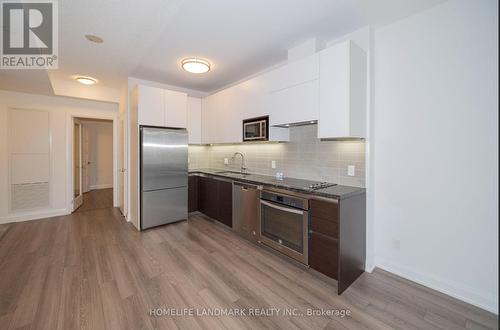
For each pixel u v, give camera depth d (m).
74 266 2.37
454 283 1.93
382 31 2.30
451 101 1.91
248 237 3.02
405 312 1.74
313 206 2.15
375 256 2.42
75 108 4.39
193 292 1.96
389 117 2.27
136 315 1.68
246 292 1.97
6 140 3.79
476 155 1.81
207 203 3.90
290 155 3.14
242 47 2.77
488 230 1.77
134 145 3.57
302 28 2.34
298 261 2.30
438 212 2.01
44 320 1.62
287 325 1.60
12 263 2.42
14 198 3.88
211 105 4.12
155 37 2.44
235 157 4.18
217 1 1.93
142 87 3.39
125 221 3.90
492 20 1.72
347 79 2.05
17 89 3.69
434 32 1.98
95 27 2.25
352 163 2.44
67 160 4.36
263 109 2.97
